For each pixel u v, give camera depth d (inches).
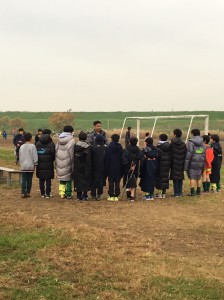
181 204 485.7
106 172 500.4
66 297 215.5
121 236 334.3
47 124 3892.7
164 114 4781.0
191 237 343.6
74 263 264.7
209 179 577.0
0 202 471.8
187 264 272.5
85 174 492.4
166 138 526.3
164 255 290.8
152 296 218.7
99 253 285.1
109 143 533.6
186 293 224.1
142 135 1743.4
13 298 213.2
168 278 244.5
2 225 354.3
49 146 500.4
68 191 505.7
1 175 649.0
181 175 530.3
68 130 502.6
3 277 239.0
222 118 4217.5
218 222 396.8
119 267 259.1
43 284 231.5
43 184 513.7
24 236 317.4
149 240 326.6
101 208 451.5
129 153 497.4
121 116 4940.9
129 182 505.4
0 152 1137.4
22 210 426.0
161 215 423.5
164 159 518.9
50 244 300.0
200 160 536.7
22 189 504.1
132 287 229.3
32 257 274.1
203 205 482.3
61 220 384.8
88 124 3764.8
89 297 216.4
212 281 242.4
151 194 511.8
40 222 366.6
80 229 347.6
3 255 276.8
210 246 319.6
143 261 273.9
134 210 445.1
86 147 488.4
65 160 495.5
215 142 575.2
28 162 497.7
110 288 228.1
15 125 3427.7
